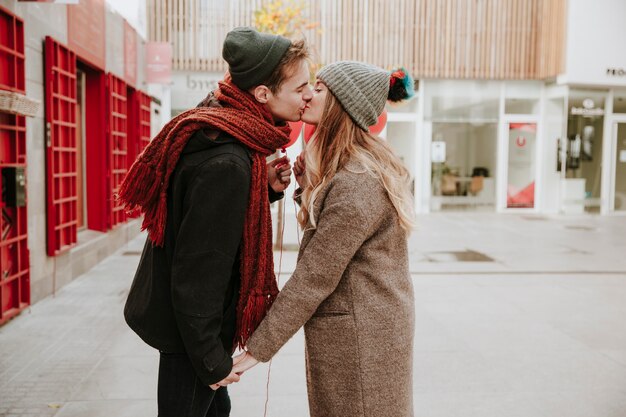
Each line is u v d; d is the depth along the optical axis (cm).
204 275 171
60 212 664
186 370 188
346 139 190
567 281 731
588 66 1537
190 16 1500
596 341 482
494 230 1267
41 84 602
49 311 559
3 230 511
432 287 690
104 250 857
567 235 1191
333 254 179
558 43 1565
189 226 171
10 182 502
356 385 187
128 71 1052
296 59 186
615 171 1650
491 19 1600
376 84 192
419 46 1586
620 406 355
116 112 952
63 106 704
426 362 429
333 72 192
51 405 344
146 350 446
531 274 773
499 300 626
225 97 186
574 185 1636
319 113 198
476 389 380
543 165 1672
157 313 185
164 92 1509
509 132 1662
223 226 172
